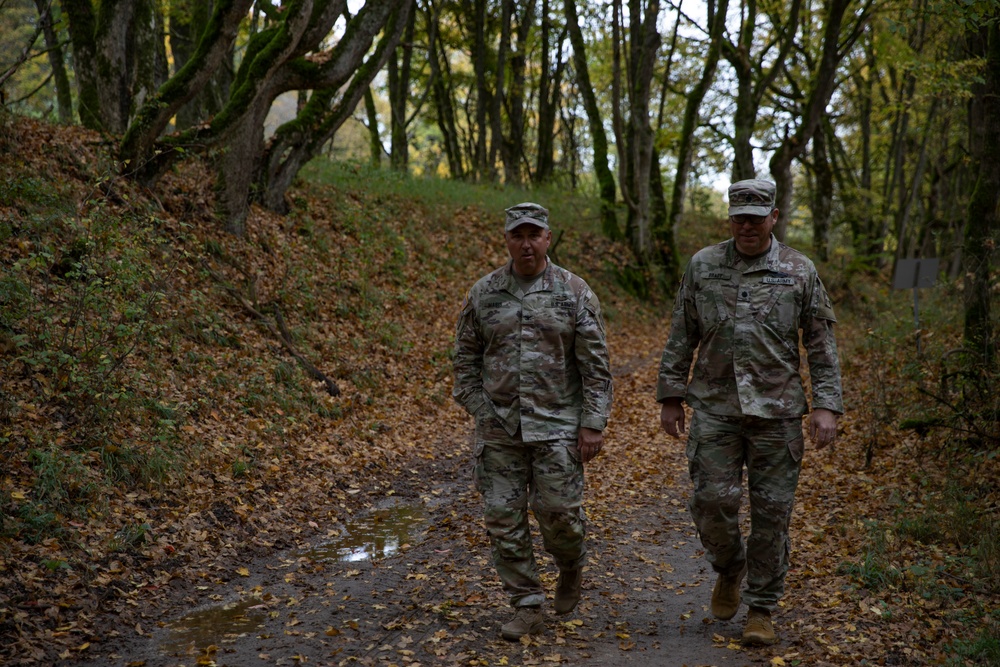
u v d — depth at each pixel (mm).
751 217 3773
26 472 4992
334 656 3713
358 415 8672
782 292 3814
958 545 5039
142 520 5152
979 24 7008
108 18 10781
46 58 21656
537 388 3852
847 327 19438
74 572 4363
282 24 10750
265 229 11766
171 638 3957
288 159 12602
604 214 21781
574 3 21734
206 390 7336
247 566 5105
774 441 3807
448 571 4980
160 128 10086
